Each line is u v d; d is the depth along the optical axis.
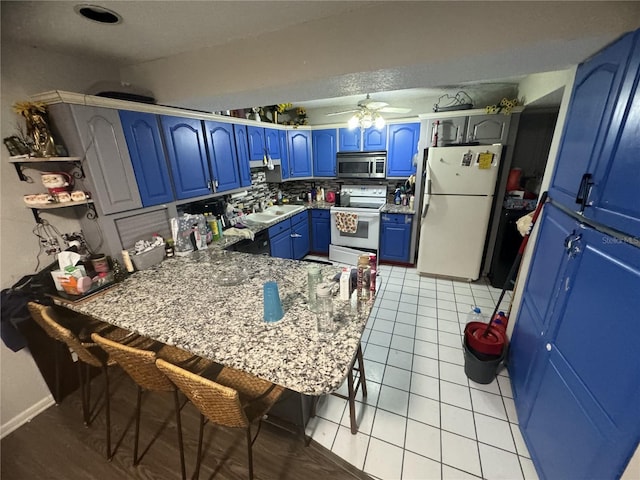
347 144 3.91
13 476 1.42
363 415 1.68
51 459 1.50
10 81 1.53
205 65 1.75
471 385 1.89
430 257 3.42
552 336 1.31
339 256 3.13
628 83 0.95
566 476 1.10
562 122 1.55
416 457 1.45
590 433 0.98
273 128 3.54
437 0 1.21
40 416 1.74
